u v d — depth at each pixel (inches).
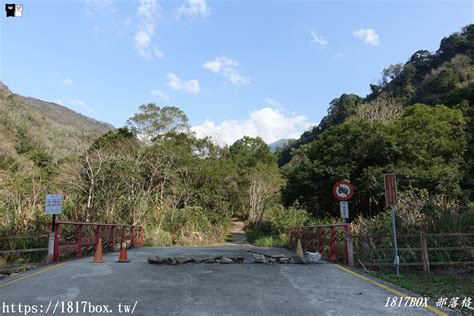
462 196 716.0
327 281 290.4
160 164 1240.2
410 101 2110.0
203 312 198.1
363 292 252.2
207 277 303.1
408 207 463.2
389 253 391.2
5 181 730.8
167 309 204.1
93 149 986.7
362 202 804.6
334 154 836.0
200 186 1432.1
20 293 241.8
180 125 1566.2
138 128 1494.8
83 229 548.4
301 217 897.5
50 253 380.5
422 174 716.7
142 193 1005.2
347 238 390.9
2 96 2492.6
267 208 1505.9
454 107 1116.5
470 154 875.4
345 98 2583.7
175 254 485.1
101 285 267.3
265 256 407.5
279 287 265.0
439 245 386.9
